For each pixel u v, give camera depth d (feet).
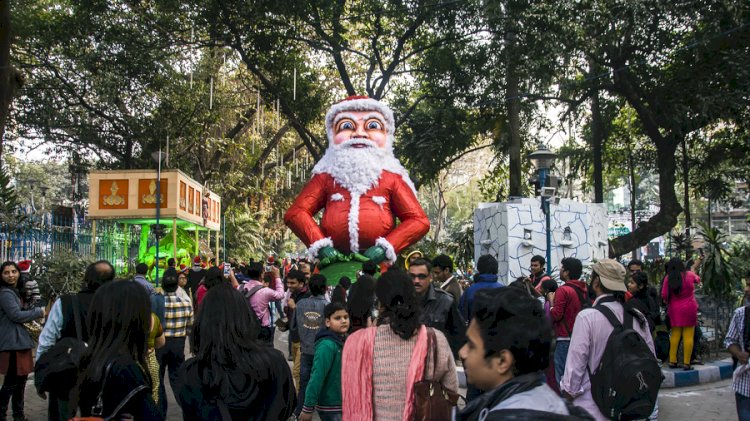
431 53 78.89
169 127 88.48
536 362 7.51
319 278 25.35
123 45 80.79
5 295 25.59
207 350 11.51
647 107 75.10
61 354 15.47
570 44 64.28
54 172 198.70
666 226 71.46
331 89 94.48
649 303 36.81
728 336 19.48
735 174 85.76
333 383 17.66
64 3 88.22
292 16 76.07
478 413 7.45
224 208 111.45
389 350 13.29
